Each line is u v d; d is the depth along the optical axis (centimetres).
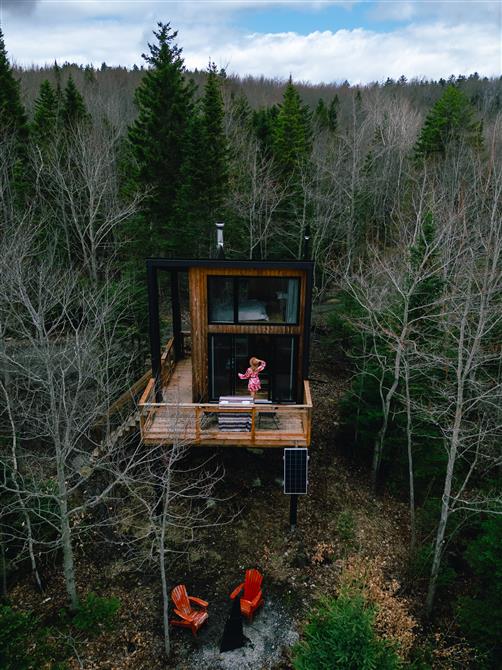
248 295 1517
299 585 1466
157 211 2900
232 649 1280
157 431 1469
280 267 1440
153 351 1532
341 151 3269
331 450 2022
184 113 2895
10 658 1060
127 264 2525
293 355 1588
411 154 4188
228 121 3906
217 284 1502
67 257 2523
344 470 1944
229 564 1509
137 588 1437
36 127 3050
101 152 2509
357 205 3206
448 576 1476
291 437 1470
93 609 1321
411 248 1667
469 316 1556
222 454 1844
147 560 1505
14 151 2516
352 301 2333
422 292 1648
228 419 1488
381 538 1684
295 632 1328
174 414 1468
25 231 1745
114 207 2448
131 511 1650
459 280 1659
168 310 2861
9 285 1373
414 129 4481
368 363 1944
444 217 1834
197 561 1512
